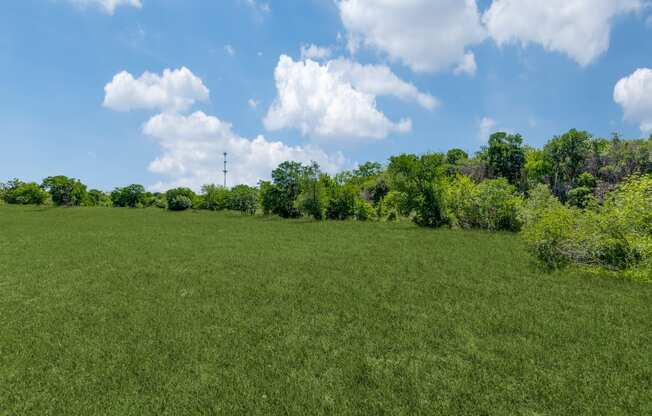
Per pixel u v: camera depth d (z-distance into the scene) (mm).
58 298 8281
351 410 3949
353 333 6082
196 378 4695
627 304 7289
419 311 7090
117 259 12633
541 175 42969
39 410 4070
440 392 4273
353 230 20312
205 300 8008
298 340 5832
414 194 23250
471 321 6500
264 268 10977
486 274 9781
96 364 5121
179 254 13469
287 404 4078
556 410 3918
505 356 5176
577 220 10867
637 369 4742
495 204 20266
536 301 7535
